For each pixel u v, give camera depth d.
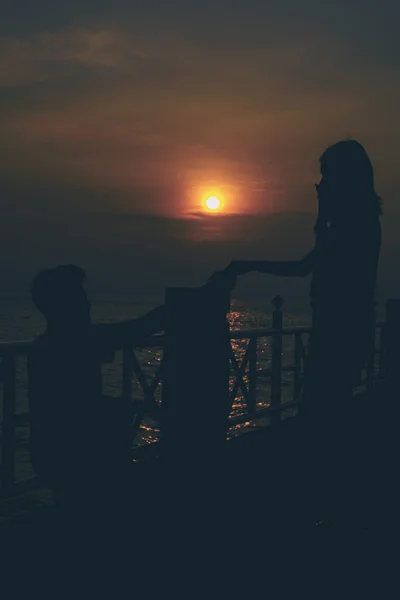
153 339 4.38
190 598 3.01
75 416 3.42
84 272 3.50
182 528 3.90
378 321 9.62
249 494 4.57
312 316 4.16
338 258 3.91
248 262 4.06
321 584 3.16
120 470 3.64
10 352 3.72
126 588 3.11
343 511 4.29
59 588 3.08
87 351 3.44
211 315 4.48
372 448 6.05
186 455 4.43
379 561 3.47
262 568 3.37
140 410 4.35
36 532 3.68
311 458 4.67
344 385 4.18
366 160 4.04
